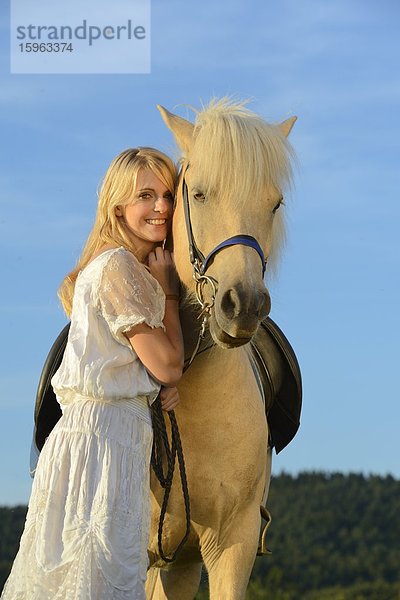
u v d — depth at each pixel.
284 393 8.44
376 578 42.75
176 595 7.91
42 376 7.74
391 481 57.41
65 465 6.27
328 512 51.88
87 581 5.99
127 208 6.84
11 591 6.24
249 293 5.88
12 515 40.19
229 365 6.82
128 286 6.42
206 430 6.85
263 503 8.32
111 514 6.14
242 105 6.60
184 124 6.82
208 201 6.29
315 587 41.41
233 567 6.97
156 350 6.44
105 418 6.33
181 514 6.94
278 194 6.39
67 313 7.05
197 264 6.43
